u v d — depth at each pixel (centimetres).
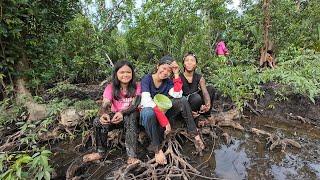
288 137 421
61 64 642
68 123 425
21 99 480
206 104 382
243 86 546
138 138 365
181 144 382
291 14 857
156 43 707
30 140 396
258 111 516
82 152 379
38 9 503
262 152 376
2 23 451
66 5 574
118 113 319
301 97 519
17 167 250
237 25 929
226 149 380
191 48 690
